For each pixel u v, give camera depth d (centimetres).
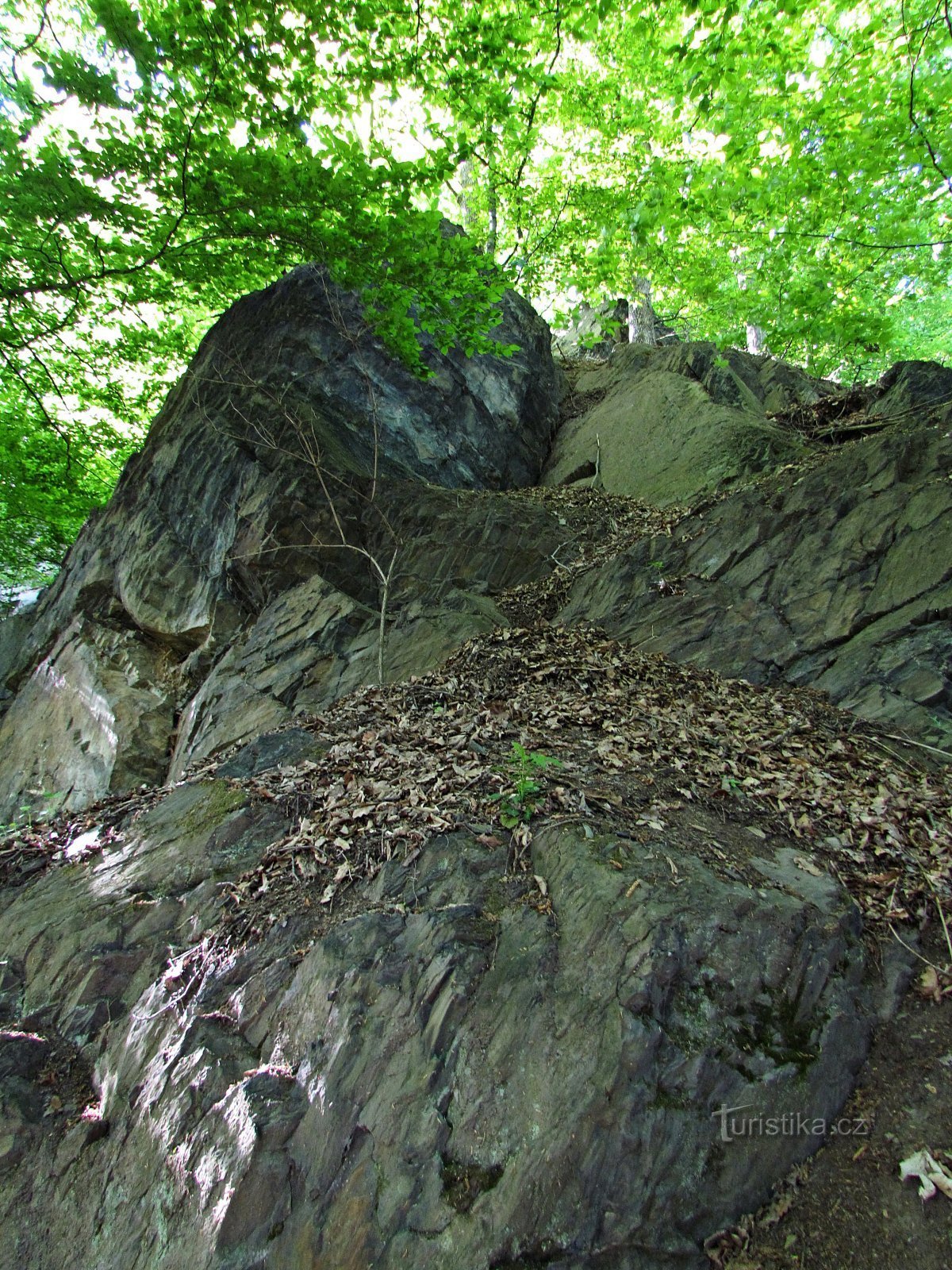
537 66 897
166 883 511
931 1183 314
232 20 787
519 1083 340
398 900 437
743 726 683
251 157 895
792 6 764
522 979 372
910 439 954
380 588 1183
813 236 1059
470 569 1193
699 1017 354
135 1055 411
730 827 491
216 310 1695
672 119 1147
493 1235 305
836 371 2570
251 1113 351
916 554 836
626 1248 306
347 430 1357
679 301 2138
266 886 473
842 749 641
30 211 882
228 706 992
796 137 921
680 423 1491
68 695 1257
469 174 1895
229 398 1323
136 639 1288
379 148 938
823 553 908
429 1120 338
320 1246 318
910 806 544
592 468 1605
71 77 788
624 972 360
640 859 424
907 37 877
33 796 1166
